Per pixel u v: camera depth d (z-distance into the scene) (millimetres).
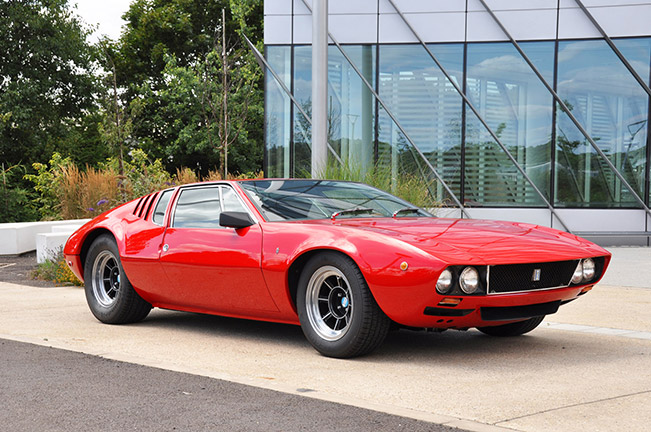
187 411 3396
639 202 15695
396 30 16875
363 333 4422
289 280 4777
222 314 5449
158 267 5629
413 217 5316
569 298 4746
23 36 31656
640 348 4961
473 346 5039
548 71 16172
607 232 15570
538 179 16266
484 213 16422
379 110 16969
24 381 4027
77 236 6473
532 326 5258
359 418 3248
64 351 4887
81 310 6973
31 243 14648
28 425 3209
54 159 21891
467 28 16531
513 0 16250
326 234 4586
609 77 15914
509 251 4340
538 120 16219
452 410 3377
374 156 17016
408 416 3268
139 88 35906
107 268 6340
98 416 3336
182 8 37031
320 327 4680
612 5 15781
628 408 3383
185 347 5074
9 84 30406
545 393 3684
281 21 17344
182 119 35312
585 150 15961
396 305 4242
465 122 16594
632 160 15875
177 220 5688
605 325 5961
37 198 23781
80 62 32875
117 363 4488
